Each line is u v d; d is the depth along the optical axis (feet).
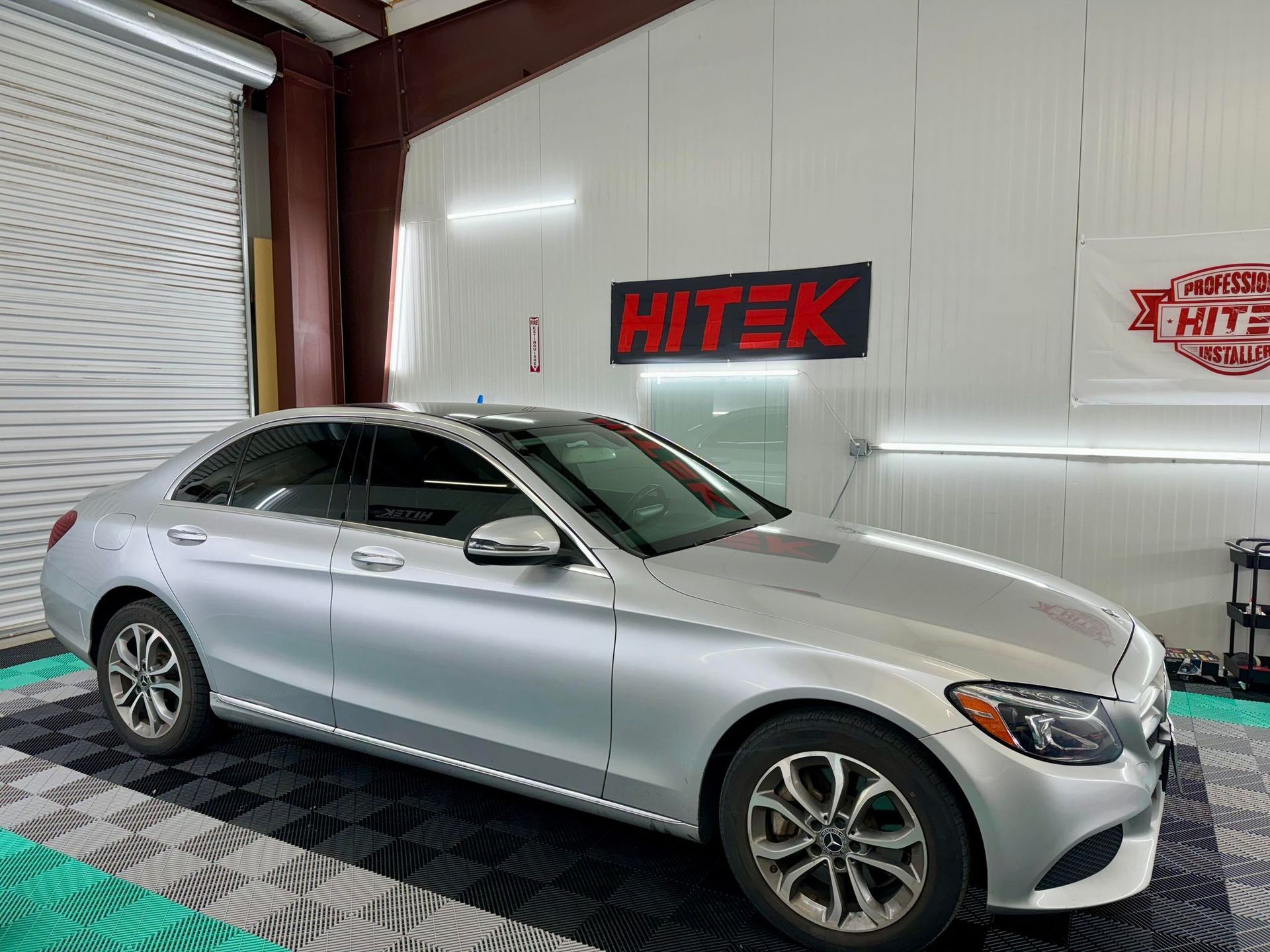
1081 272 14.24
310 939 6.53
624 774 6.88
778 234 16.75
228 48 19.25
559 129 19.16
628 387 18.78
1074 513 14.57
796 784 6.29
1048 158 14.34
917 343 15.61
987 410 15.12
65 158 17.11
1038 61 14.28
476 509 8.00
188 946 6.47
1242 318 13.29
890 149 15.57
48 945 6.49
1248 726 11.25
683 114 17.56
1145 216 13.75
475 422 8.82
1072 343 14.40
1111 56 13.78
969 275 15.10
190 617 9.22
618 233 18.58
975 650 6.15
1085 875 5.89
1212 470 13.58
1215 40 13.12
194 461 9.97
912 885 5.93
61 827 8.33
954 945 6.52
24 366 16.65
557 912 6.90
